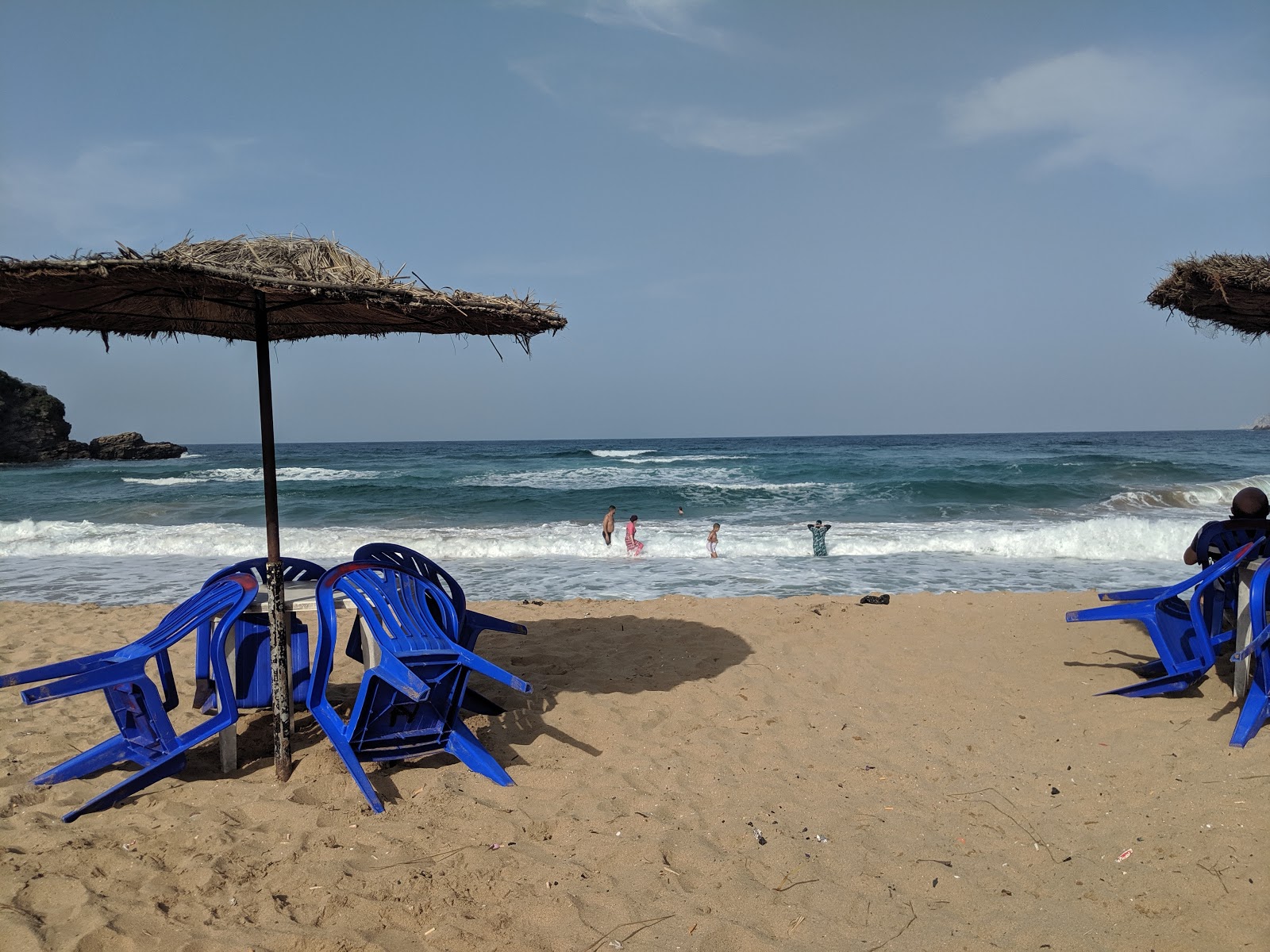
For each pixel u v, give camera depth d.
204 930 2.82
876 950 2.77
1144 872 3.20
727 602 8.90
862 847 3.48
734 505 25.12
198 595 4.60
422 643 4.11
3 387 70.44
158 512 25.59
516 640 7.02
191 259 3.54
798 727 4.92
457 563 14.91
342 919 2.91
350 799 3.87
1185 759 4.24
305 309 4.71
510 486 32.22
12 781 4.12
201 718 5.14
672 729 4.91
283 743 4.09
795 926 2.92
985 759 4.41
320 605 4.11
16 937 2.72
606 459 53.50
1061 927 2.88
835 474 36.25
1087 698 5.32
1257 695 4.58
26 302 3.93
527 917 2.94
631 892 3.12
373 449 119.38
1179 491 24.33
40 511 25.86
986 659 6.30
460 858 3.33
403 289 3.77
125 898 3.00
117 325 4.88
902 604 8.55
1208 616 5.50
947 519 21.62
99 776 4.19
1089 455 50.94
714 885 3.18
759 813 3.81
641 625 7.59
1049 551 15.45
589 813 3.78
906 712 5.21
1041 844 3.48
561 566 14.45
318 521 23.50
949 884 3.18
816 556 15.44
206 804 3.80
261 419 4.08
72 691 3.75
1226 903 2.95
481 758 4.16
